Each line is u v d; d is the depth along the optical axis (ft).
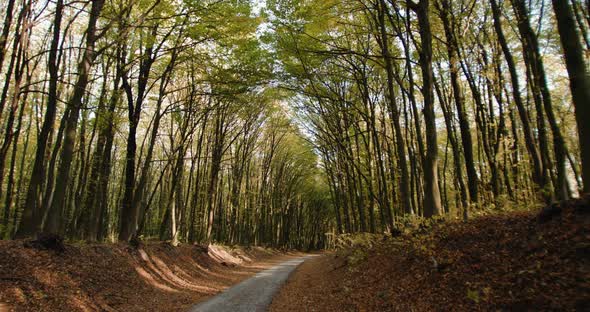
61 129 52.75
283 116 133.59
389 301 29.19
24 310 28.78
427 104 40.06
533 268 20.70
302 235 271.49
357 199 82.43
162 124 93.04
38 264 36.09
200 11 51.37
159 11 52.42
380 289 33.73
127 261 50.55
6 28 38.11
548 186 32.32
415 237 38.78
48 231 41.50
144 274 50.62
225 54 62.85
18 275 32.81
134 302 39.52
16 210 88.48
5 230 71.41
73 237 70.79
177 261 66.80
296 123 120.37
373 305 30.45
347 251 65.92
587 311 15.79
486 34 53.16
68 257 40.88
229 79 64.59
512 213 30.96
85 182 74.69
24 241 38.86
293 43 58.59
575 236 20.59
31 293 31.42
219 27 57.11
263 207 174.29
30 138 98.07
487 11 52.65
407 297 28.04
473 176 40.29
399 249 41.52
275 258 145.69
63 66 67.36
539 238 22.86
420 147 51.11
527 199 40.60
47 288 33.42
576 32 23.25
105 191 77.92
